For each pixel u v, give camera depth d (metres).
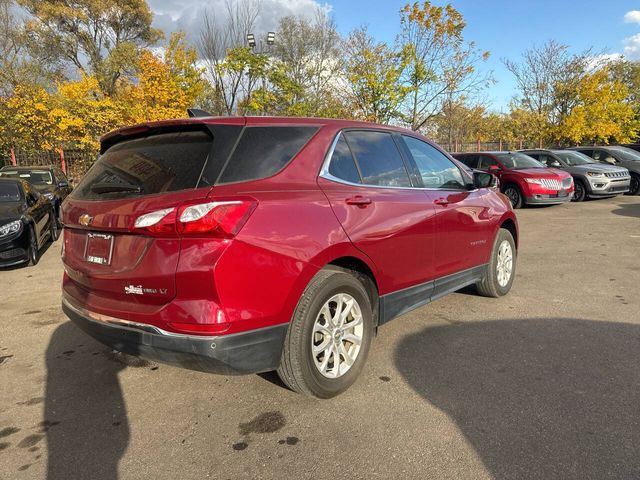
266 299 2.58
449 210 4.10
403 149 3.94
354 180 3.31
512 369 3.39
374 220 3.26
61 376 3.47
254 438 2.64
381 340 3.99
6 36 27.84
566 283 5.62
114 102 19.14
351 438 2.61
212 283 2.40
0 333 4.38
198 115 3.30
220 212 2.42
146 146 3.04
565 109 28.05
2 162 17.75
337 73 23.66
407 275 3.63
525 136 30.17
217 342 2.43
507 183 13.20
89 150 18.98
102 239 2.85
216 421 2.83
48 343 4.12
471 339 3.97
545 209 13.03
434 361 3.56
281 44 26.23
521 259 6.98
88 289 3.02
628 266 6.39
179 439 2.65
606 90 26.72
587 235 8.83
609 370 3.34
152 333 2.54
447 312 4.67
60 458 2.49
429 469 2.33
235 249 2.45
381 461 2.41
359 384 3.22
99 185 3.05
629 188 15.35
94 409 3.00
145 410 2.97
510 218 5.19
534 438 2.56
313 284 2.85
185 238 2.44
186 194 2.50
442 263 4.06
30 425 2.82
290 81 19.98
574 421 2.71
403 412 2.86
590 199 15.12
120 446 2.59
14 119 17.58
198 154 2.70
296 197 2.81
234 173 2.65
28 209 7.55
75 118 17.84
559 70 28.17
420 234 3.71
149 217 2.50
